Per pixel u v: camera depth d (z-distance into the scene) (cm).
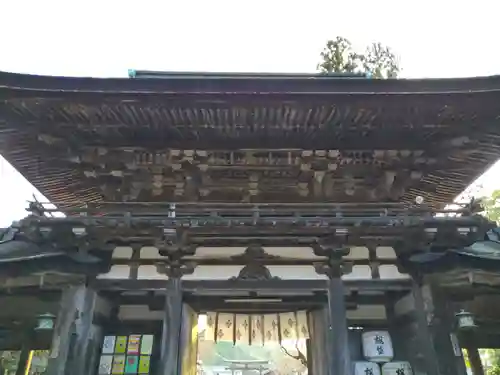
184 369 786
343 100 789
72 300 770
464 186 1135
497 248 840
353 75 1239
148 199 950
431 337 762
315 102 792
